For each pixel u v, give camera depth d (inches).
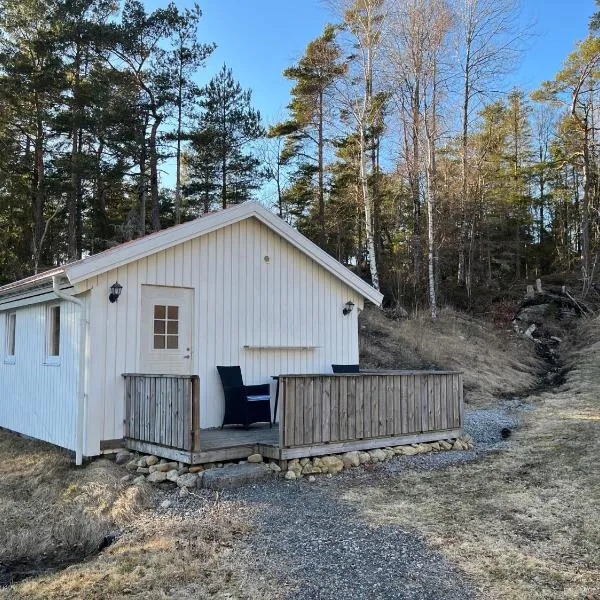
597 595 142.0
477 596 141.8
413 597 141.6
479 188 1059.3
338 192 1104.2
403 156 975.0
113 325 302.0
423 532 189.6
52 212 1039.0
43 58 867.4
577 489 242.1
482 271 1151.0
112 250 298.8
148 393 283.6
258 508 217.2
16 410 394.3
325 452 285.0
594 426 383.6
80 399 294.2
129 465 275.0
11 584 160.2
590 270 1091.3
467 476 270.8
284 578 153.1
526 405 520.1
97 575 159.0
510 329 871.1
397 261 999.6
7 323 429.7
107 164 896.3
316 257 401.4
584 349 764.0
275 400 367.9
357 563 163.0
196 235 335.0
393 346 681.6
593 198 1212.5
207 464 261.0
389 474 276.1
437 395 346.6
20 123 909.2
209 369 341.7
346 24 808.9
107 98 846.5
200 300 341.4
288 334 385.1
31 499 251.8
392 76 842.2
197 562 164.6
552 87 1078.4
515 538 183.9
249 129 1032.8
